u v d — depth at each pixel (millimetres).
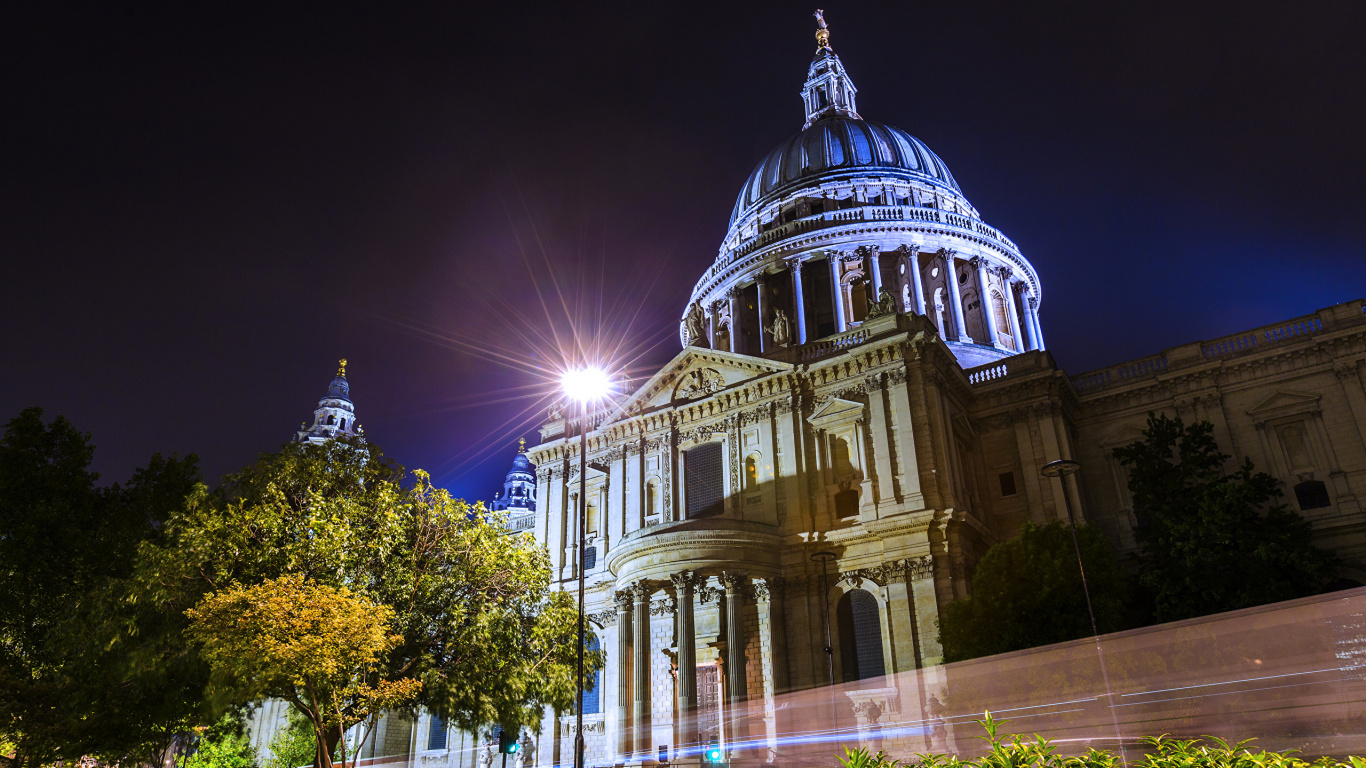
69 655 30312
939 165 94000
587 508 62531
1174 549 39812
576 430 65062
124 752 30500
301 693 30234
